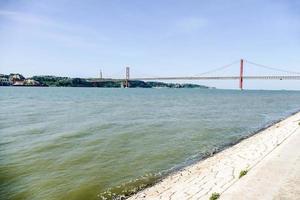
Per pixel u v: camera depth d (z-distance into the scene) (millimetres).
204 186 11320
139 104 67000
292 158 12977
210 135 25875
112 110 49625
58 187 13070
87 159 17344
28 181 13734
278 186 9617
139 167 15844
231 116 44375
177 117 40281
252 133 27609
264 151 15734
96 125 30531
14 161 16750
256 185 9734
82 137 23750
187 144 21703
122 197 11867
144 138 23781
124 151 19297
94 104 64938
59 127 28859
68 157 17703
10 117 36938
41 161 16828
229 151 18594
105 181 13742
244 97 131125
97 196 12094
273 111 56750
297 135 19359
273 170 11234
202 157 17797
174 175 14117
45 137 23500
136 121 34625
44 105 59562
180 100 89125
